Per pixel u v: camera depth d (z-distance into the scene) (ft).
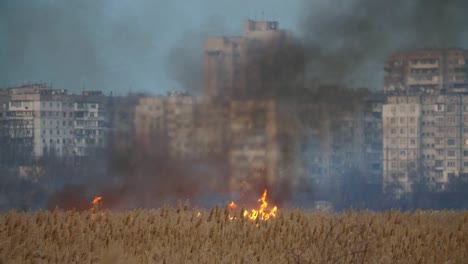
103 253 220.43
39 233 256.32
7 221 264.72
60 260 219.20
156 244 244.83
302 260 222.69
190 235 262.06
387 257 233.14
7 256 219.00
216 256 230.27
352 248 236.02
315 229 267.18
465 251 250.98
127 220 279.28
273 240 258.16
